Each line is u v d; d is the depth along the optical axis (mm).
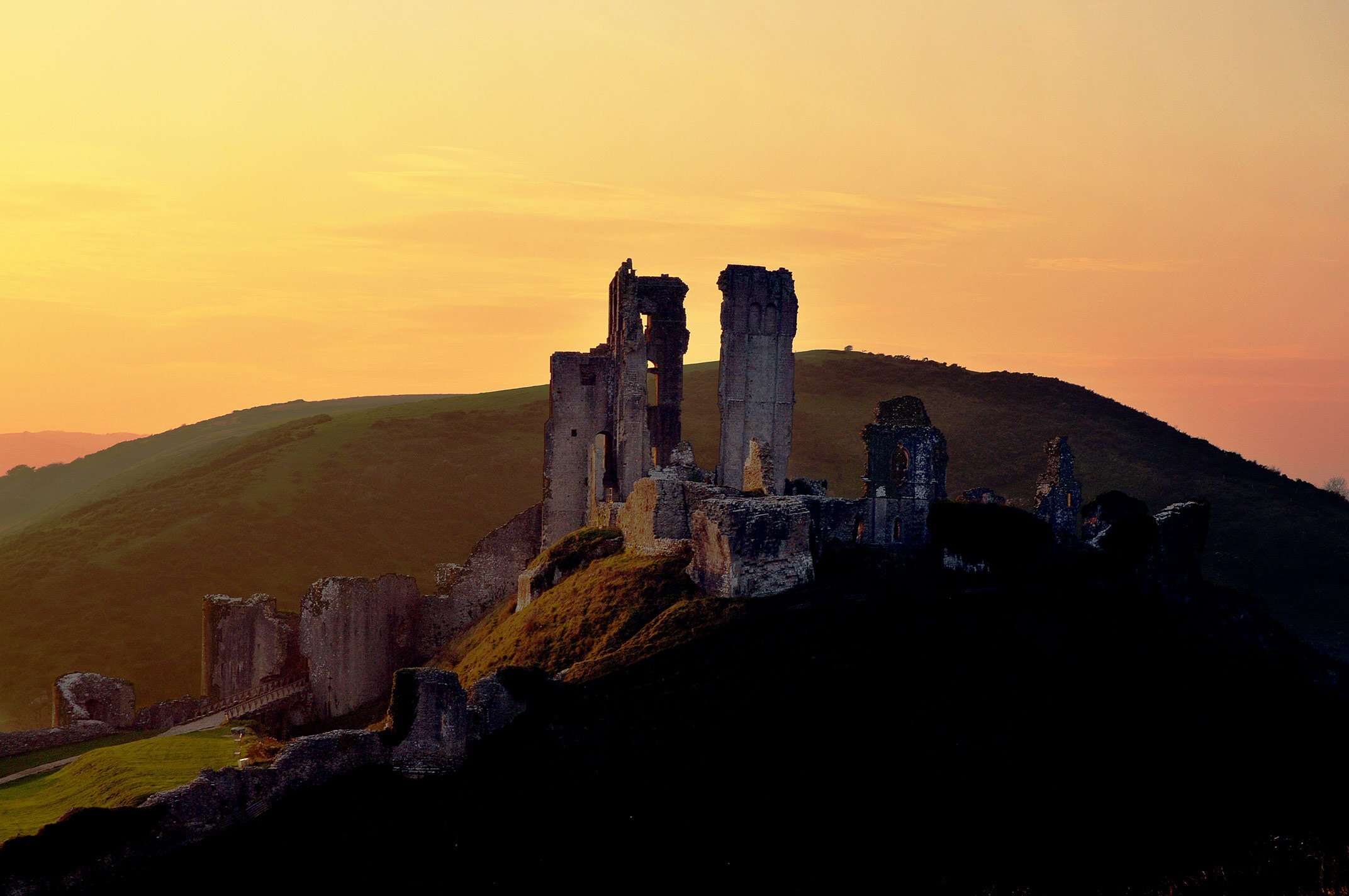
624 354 103688
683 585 80562
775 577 78188
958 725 68875
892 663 72000
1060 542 83938
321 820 62219
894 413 87688
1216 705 72500
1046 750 67938
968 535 79875
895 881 61344
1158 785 66812
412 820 63094
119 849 58469
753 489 90500
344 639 100000
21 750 85812
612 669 72750
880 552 82750
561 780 65750
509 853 62094
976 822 64250
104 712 93500
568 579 88812
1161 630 77000
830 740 67938
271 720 95000
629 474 103312
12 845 57094
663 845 63031
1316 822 64875
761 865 62125
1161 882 61000
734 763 66875
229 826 61188
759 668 71812
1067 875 61531
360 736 65125
